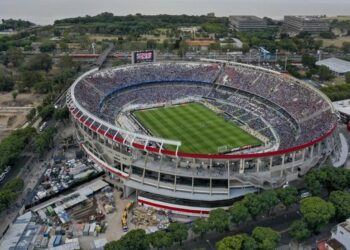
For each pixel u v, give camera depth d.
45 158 193.00
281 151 155.75
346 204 137.12
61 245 131.00
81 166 181.25
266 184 154.50
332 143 179.75
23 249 128.38
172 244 129.12
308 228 132.38
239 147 194.00
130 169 163.12
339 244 123.88
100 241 133.88
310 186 152.00
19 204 155.38
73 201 155.88
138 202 158.25
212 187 154.88
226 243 119.50
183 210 150.75
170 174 155.00
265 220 145.38
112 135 169.25
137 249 122.75
